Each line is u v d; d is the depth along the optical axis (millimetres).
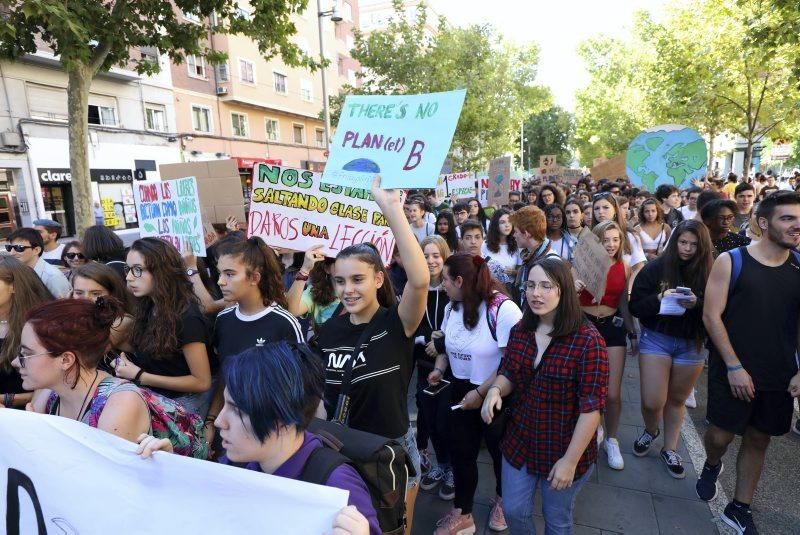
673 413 3350
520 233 3867
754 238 4164
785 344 2559
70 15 6270
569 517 2277
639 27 22688
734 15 12094
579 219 5066
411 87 19344
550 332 2201
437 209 9016
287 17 9250
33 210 15828
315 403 1345
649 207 5645
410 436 2287
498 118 24906
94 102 18078
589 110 38625
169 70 21000
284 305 2682
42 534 1518
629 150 7902
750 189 5703
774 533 2820
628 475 3354
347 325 2324
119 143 18688
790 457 3557
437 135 2156
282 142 28875
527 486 2307
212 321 2729
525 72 32406
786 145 19594
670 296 3029
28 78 15547
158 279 2486
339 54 35656
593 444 2250
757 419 2662
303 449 1334
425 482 3326
